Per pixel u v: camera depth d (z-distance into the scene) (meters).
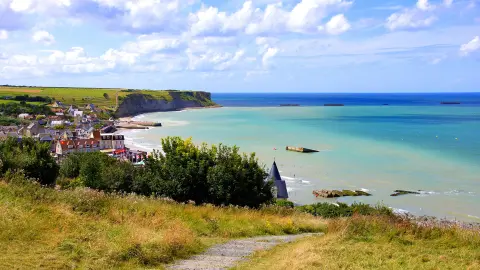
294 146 104.00
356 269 10.77
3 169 26.83
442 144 107.75
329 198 57.09
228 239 16.64
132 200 19.61
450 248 13.00
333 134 134.00
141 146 112.56
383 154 93.00
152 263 11.92
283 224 20.89
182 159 27.17
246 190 26.77
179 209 19.83
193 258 13.02
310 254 12.23
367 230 15.05
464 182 65.25
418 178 68.38
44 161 34.50
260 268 11.84
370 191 60.75
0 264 10.08
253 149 100.94
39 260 10.68
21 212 14.23
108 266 11.05
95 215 15.91
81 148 98.25
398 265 11.07
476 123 169.38
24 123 152.12
